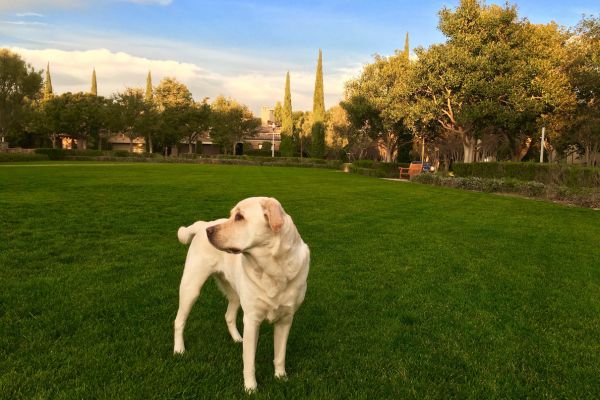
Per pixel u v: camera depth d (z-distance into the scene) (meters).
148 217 9.38
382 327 4.20
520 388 3.21
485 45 25.36
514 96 24.50
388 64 38.62
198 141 70.44
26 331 3.83
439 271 6.04
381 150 49.00
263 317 3.01
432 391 3.14
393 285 5.41
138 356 3.47
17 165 29.62
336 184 20.39
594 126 23.31
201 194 13.93
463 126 28.22
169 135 59.12
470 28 26.45
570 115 25.20
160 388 3.03
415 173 30.30
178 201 12.06
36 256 6.11
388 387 3.18
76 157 45.03
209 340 3.84
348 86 41.66
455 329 4.20
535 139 28.67
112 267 5.75
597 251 7.48
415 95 28.91
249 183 19.11
